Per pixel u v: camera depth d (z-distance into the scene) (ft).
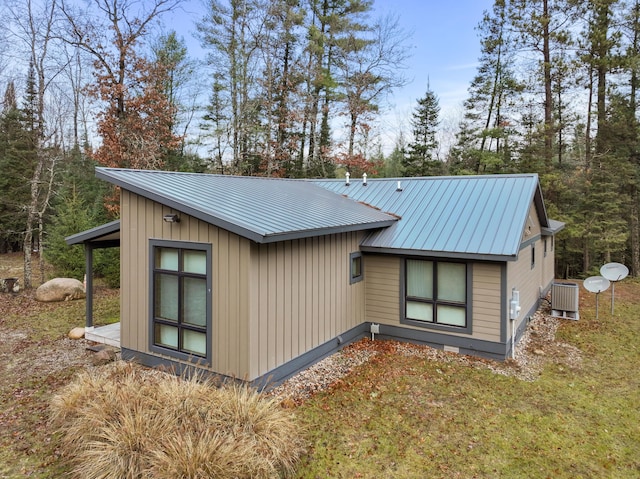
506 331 26.68
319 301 26.43
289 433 16.61
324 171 78.28
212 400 17.22
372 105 79.15
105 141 55.47
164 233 23.65
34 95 65.41
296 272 24.17
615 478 15.56
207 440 14.61
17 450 16.52
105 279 49.70
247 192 28.84
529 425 19.24
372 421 19.36
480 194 33.12
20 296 43.55
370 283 31.58
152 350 24.54
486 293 27.07
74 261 48.49
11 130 71.51
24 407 20.07
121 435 14.76
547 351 29.55
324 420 19.35
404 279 30.07
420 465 16.14
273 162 76.43
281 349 23.15
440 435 18.29
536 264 40.63
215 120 80.84
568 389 23.20
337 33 75.92
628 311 41.34
